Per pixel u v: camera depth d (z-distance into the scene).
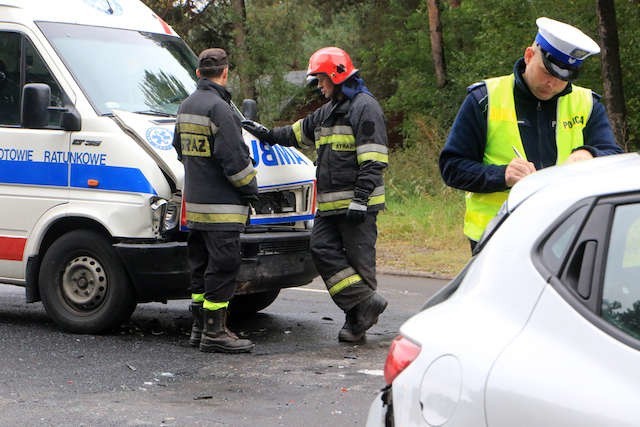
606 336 3.30
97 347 8.71
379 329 9.85
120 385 7.47
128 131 9.00
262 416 6.70
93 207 8.93
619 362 3.24
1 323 9.76
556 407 3.24
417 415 3.61
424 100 29.78
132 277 8.86
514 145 5.96
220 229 8.39
